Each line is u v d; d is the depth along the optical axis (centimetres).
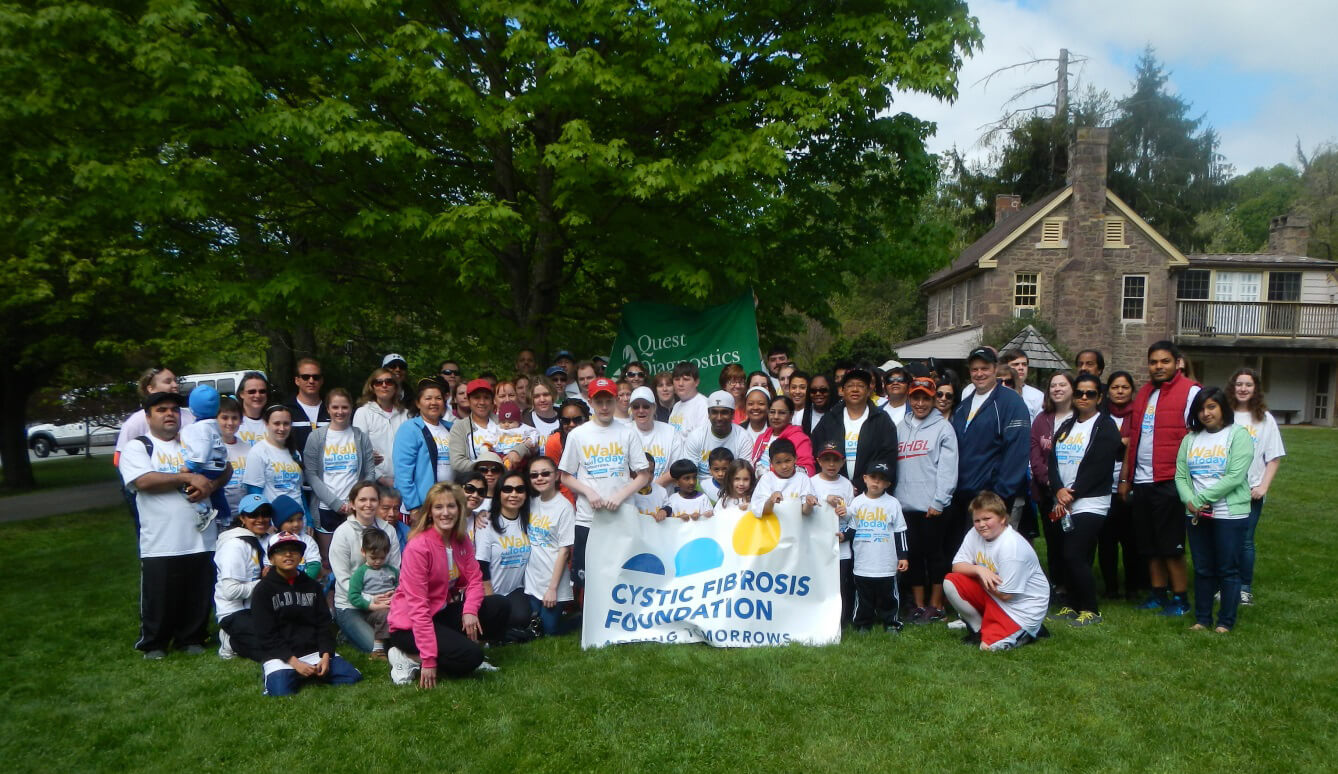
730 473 618
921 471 644
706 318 977
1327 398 2900
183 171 769
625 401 701
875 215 1073
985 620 573
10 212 808
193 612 595
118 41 702
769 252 1011
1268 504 1138
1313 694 476
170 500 584
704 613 601
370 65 812
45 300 1437
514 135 939
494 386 801
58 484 1789
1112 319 2628
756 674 524
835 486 625
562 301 1151
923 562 660
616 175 808
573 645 594
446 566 533
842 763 406
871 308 3750
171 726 460
